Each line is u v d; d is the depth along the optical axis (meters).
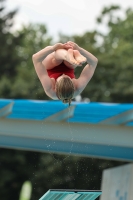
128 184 41.44
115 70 89.38
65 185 71.19
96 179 68.81
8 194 79.56
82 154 42.31
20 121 41.22
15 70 107.56
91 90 88.62
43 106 38.25
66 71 22.59
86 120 38.81
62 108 37.88
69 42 22.38
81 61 20.42
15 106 39.66
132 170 41.31
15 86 90.88
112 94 86.88
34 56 22.34
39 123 40.44
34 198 74.19
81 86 22.52
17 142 43.44
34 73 96.19
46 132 40.09
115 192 44.66
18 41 110.62
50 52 22.28
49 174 73.75
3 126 41.56
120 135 37.44
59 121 39.50
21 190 79.06
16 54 109.56
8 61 107.06
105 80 89.62
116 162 69.50
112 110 36.34
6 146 44.94
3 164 80.06
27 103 38.50
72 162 70.62
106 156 42.09
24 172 78.75
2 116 40.88
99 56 90.88
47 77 22.22
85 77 22.61
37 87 91.00
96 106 36.31
